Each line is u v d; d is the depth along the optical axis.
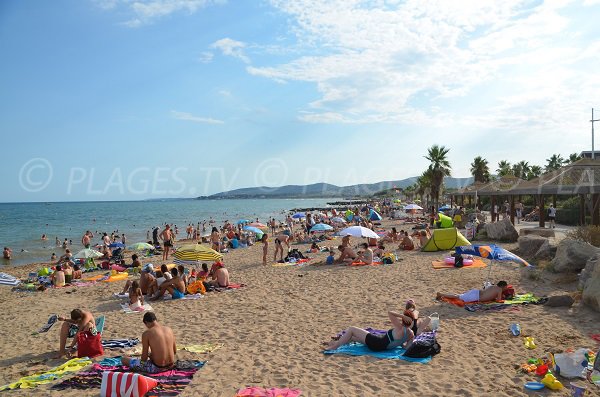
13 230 56.59
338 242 28.70
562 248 13.52
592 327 8.55
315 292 13.20
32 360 8.50
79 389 6.51
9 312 13.30
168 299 13.30
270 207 143.62
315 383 6.52
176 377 6.81
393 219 53.31
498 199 49.75
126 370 7.05
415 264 17.19
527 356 7.30
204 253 15.12
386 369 6.96
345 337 8.08
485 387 6.18
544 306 10.12
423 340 7.52
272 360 7.58
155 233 31.02
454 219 32.78
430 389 6.18
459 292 12.16
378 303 11.39
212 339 9.09
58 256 32.62
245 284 15.09
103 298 14.45
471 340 8.22
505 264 15.56
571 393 5.84
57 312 12.84
